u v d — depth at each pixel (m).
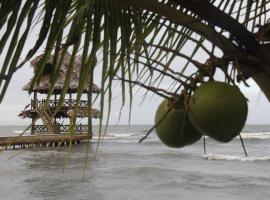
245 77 1.43
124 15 2.11
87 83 1.96
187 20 1.57
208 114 1.25
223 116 1.24
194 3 1.45
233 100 1.25
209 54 1.35
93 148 54.56
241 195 23.19
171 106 1.34
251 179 28.95
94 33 2.02
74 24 1.83
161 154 48.56
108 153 48.09
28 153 43.16
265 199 22.00
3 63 1.79
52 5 1.88
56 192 23.05
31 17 1.82
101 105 1.99
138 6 1.62
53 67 1.81
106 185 25.22
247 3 1.97
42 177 28.25
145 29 2.12
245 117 1.28
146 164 37.59
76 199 21.38
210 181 27.92
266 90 1.49
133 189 24.30
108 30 2.07
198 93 1.29
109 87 2.01
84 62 1.96
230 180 28.55
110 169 32.81
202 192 23.89
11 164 35.47
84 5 1.84
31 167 33.84
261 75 1.48
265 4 1.84
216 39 1.44
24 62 1.57
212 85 1.29
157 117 1.48
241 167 36.69
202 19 1.47
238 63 1.37
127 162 39.16
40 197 21.84
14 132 141.50
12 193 22.95
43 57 1.79
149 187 24.95
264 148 60.97
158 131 1.47
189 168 35.19
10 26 1.81
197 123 1.28
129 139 86.44
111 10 2.07
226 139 1.27
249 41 1.42
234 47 1.43
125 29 2.11
